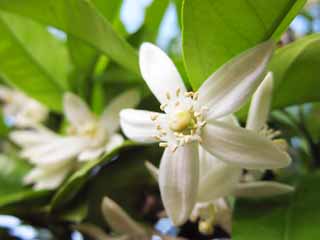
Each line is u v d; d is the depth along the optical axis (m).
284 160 0.10
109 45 0.13
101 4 0.16
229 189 0.11
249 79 0.10
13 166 0.18
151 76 0.11
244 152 0.10
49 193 0.15
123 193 0.15
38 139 0.16
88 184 0.15
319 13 0.20
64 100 0.16
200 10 0.10
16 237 0.17
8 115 0.20
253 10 0.10
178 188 0.10
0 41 0.17
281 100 0.12
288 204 0.11
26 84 0.17
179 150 0.10
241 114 0.12
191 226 0.15
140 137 0.11
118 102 0.15
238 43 0.11
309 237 0.10
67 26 0.14
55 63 0.18
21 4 0.14
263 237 0.11
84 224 0.15
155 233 0.14
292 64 0.11
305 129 0.14
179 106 0.10
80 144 0.15
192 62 0.11
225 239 0.15
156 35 0.18
